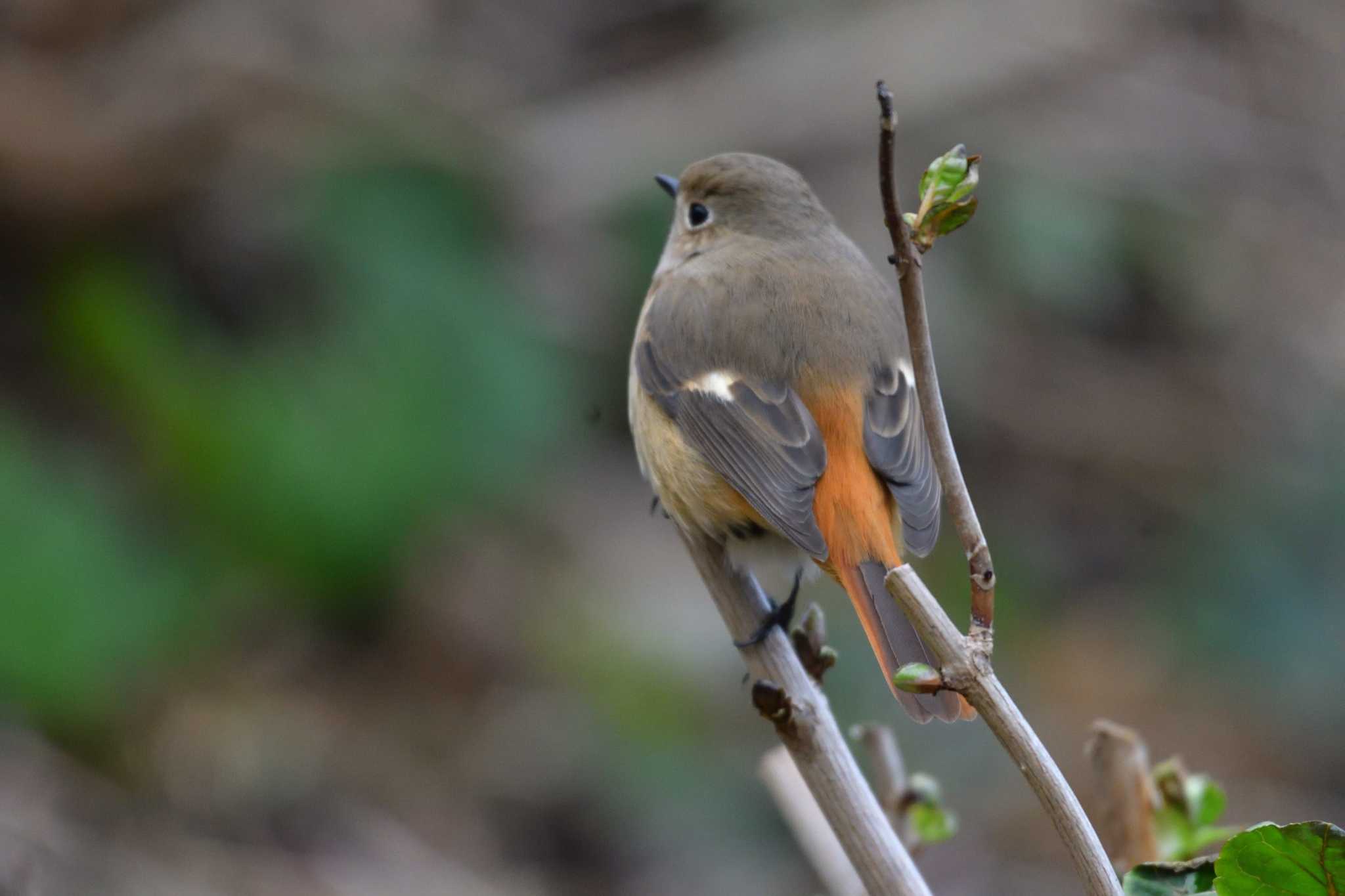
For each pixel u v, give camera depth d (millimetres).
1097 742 4719
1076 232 13453
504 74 13500
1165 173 14383
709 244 7762
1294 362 14133
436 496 11023
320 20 12953
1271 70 15305
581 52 13930
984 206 13422
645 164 13148
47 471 10492
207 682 10695
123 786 10133
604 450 12703
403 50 13141
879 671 11266
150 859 9805
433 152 12336
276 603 11117
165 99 11969
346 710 11070
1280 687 12758
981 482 13273
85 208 11602
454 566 11789
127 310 11219
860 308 6984
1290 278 14578
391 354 11227
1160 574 13156
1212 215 14453
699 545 6770
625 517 12422
